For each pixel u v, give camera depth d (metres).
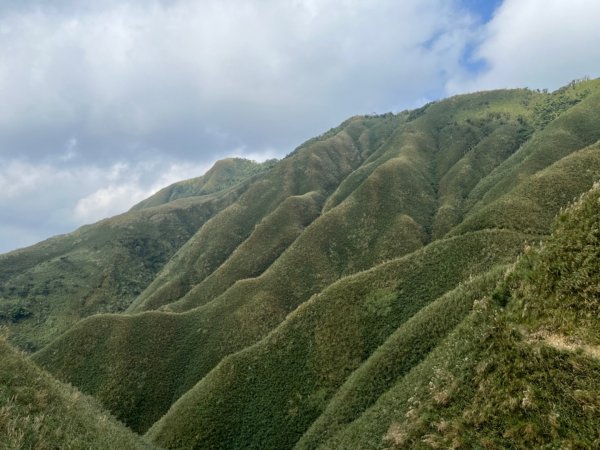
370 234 118.88
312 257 109.69
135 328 82.62
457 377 21.06
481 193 131.12
